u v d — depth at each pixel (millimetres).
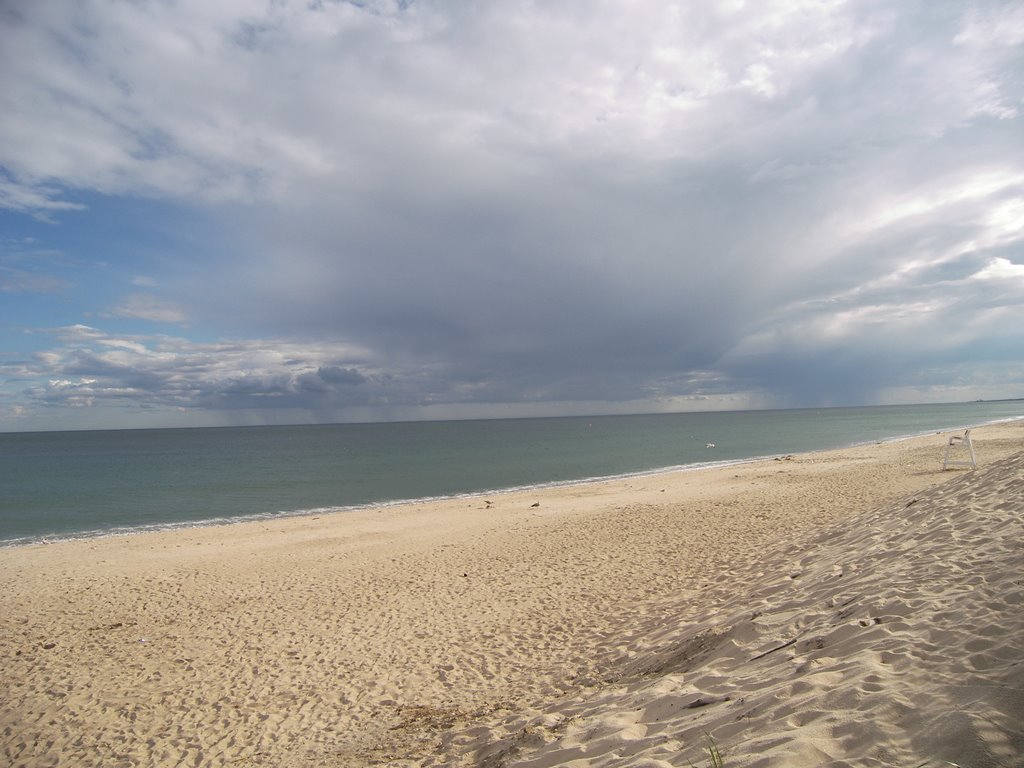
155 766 6035
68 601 11930
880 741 2793
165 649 9211
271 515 24375
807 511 14969
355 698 7109
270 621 10219
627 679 5824
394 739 5805
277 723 6691
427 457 56688
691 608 7910
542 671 7059
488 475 38000
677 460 44031
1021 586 4203
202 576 13547
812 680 3771
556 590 10609
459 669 7598
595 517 17812
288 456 63562
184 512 25953
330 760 5609
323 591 11852
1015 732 2529
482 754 4801
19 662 8867
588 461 46344
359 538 17219
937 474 19078
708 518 15883
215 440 124062
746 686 4266
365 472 42188
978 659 3318
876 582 5660
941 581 5000
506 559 13414
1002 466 9023
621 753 3818
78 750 6453
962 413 141250
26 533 22062
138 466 53188
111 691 7801
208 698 7461
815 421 125375
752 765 2891
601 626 8359
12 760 6371
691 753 3410
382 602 10859
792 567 8180
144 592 12406
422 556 14336
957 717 2727
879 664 3709
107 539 18953
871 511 10578
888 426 84375
